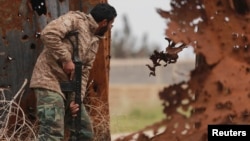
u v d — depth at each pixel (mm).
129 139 8109
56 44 9273
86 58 9695
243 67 7781
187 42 7551
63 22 9391
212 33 7770
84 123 10125
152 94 36781
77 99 9711
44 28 9805
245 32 7875
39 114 9555
